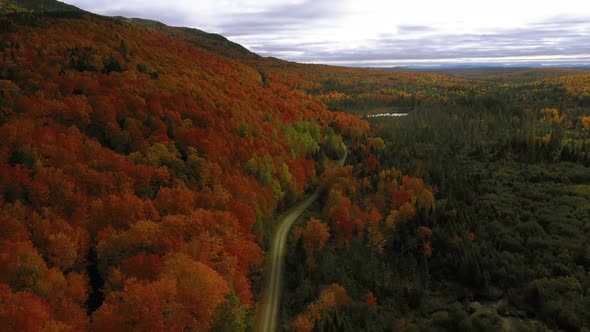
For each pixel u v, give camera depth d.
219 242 67.25
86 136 88.94
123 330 46.06
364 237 96.38
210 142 106.50
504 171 142.00
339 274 78.75
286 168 117.44
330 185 122.12
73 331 45.06
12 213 61.38
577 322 60.47
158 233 63.97
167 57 183.75
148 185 81.94
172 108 115.94
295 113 189.88
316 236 89.19
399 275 82.75
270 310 69.19
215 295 51.59
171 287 49.50
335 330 58.94
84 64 125.19
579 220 96.19
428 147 187.50
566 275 74.19
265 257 85.12
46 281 49.66
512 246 86.62
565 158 154.38
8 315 41.56
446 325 64.62
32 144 76.38
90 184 73.75
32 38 136.75
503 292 73.50
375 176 131.38
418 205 106.94
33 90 97.75
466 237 90.00
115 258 60.06
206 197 82.88
